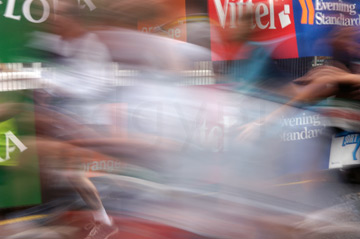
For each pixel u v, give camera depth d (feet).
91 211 12.49
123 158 13.67
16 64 12.80
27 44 12.88
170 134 14.83
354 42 17.01
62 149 12.98
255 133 16.47
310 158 17.25
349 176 17.06
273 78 16.74
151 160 14.23
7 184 12.80
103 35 13.60
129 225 11.94
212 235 11.48
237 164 15.96
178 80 15.08
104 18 13.61
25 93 12.91
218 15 15.97
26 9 12.80
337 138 17.22
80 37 13.28
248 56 16.47
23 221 12.34
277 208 13.57
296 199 14.67
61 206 12.75
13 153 12.87
